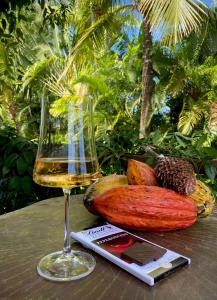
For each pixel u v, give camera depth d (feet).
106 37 13.28
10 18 4.98
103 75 14.55
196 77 14.58
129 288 1.20
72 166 1.40
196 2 8.63
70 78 13.76
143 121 11.07
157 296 1.14
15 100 10.99
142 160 3.34
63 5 5.94
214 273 1.33
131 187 1.81
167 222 1.74
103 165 3.60
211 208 1.94
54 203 2.58
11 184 3.61
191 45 13.88
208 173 3.12
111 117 10.57
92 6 11.19
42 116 1.50
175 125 15.96
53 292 1.17
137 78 15.58
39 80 13.50
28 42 14.75
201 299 1.13
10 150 3.67
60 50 15.85
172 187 1.82
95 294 1.15
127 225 1.75
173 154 3.33
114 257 1.38
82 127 1.46
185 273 1.32
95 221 2.03
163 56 14.75
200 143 3.46
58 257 1.44
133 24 13.87
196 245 1.64
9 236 1.78
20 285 1.22
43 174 1.41
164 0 7.74
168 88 14.90
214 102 14.38
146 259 1.31
